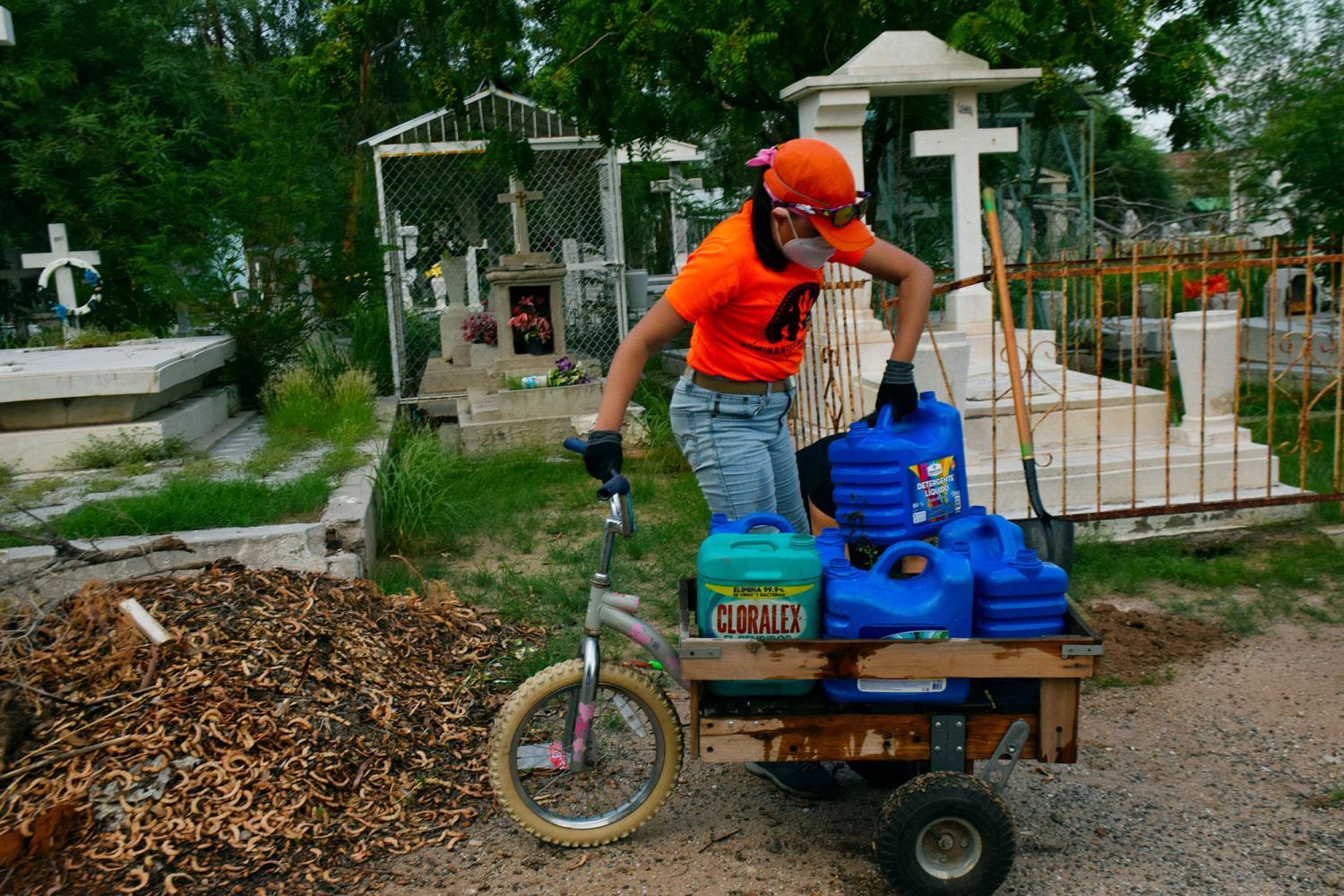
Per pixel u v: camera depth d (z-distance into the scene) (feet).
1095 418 22.77
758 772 12.10
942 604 9.87
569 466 29.55
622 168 47.34
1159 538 20.53
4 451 23.75
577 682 10.87
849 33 32.14
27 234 44.16
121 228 42.19
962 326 28.35
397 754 12.42
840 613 10.01
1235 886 10.18
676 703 14.89
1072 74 38.04
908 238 43.86
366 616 15.15
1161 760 12.82
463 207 44.27
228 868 10.53
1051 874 10.46
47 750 11.41
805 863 10.77
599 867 10.77
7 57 41.01
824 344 25.64
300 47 73.67
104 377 24.16
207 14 62.75
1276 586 18.38
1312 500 20.20
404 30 58.70
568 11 31.24
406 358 43.04
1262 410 31.27
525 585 19.25
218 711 11.93
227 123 47.55
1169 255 20.45
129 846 10.59
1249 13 37.19
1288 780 12.23
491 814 11.78
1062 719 10.11
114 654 12.62
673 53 31.63
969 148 27.71
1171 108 32.81
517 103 37.06
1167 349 20.35
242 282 37.37
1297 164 34.32
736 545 10.16
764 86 32.71
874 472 11.08
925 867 9.59
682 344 50.03
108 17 43.34
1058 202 44.47
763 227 10.55
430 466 24.11
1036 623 10.09
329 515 19.03
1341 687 14.53
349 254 34.83
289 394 30.45
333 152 46.57
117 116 42.86
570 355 38.11
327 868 10.71
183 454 25.09
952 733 10.12
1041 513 11.78
